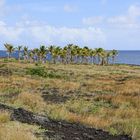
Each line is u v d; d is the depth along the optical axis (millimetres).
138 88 45812
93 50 180500
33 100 28562
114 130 18984
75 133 17156
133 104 30641
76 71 88750
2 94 33594
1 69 77125
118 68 134250
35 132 15312
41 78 59000
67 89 44375
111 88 45719
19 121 16891
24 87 42312
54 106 27281
